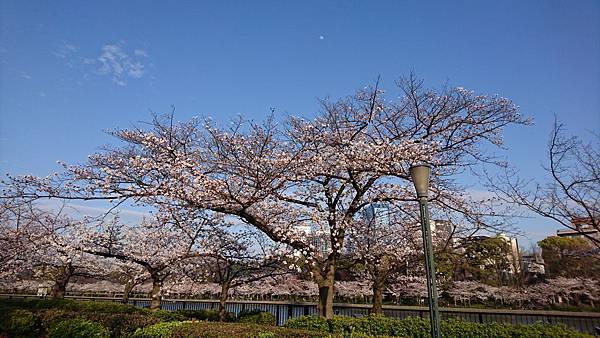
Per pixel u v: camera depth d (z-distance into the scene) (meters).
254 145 9.69
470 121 10.22
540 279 26.89
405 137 10.29
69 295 30.20
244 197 9.34
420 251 12.33
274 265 13.96
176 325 8.01
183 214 11.00
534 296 22.83
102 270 18.88
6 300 14.50
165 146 9.77
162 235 14.38
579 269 20.09
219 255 12.91
